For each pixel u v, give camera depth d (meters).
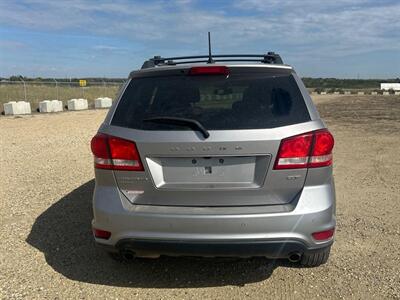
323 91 84.56
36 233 4.89
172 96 3.44
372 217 5.40
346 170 8.34
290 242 3.19
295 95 3.40
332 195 3.35
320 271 3.91
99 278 3.82
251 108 3.29
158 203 3.34
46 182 7.32
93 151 3.49
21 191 6.73
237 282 3.73
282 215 3.16
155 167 3.31
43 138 13.71
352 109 29.70
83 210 5.71
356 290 3.57
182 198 3.30
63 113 27.91
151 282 3.74
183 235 3.21
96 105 34.69
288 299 3.44
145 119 3.35
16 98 38.84
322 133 3.27
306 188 3.26
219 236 3.17
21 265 4.07
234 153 3.18
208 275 3.86
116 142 3.35
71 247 4.49
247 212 3.19
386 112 26.16
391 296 3.46
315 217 3.21
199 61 4.16
